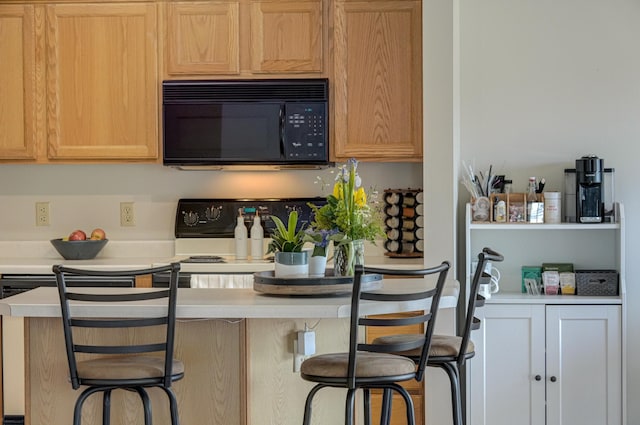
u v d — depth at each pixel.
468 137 4.88
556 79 4.83
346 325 3.48
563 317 4.43
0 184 5.39
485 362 4.47
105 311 3.04
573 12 4.82
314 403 3.43
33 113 5.04
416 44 4.88
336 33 4.91
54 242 5.06
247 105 4.93
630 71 4.80
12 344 4.55
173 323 2.98
